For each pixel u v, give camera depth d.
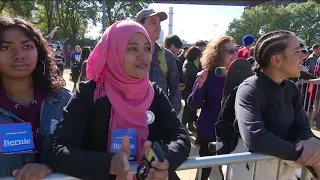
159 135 1.75
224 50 3.28
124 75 1.57
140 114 1.62
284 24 50.38
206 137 3.39
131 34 1.58
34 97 1.82
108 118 1.60
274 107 2.07
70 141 1.51
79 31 46.88
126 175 1.32
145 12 3.22
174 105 3.47
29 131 1.66
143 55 1.58
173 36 6.27
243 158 1.86
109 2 43.12
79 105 1.58
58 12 41.50
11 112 1.70
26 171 1.48
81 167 1.41
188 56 6.24
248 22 52.06
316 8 50.59
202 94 3.38
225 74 3.05
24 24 1.74
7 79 1.76
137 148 1.60
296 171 2.19
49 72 1.88
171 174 1.63
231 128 2.44
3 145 1.58
